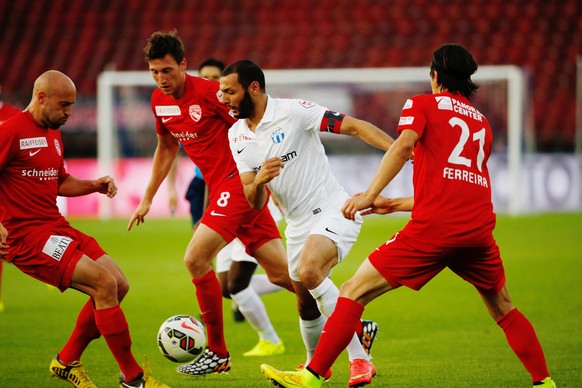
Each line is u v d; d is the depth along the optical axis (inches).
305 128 887.7
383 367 1021.8
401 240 787.4
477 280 812.0
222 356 963.3
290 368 1038.4
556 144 3218.5
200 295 953.5
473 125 796.6
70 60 3804.1
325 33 3831.2
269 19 3892.7
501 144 3048.7
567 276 1752.0
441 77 813.2
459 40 3754.9
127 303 1544.0
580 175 3036.4
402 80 3063.5
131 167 3058.6
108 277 836.0
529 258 2001.7
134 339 1222.3
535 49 3713.1
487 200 796.6
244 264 1102.4
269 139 885.2
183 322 909.8
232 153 914.1
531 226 2630.4
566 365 999.6
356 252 2180.1
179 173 3021.7
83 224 2869.1
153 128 3058.6
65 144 3159.5
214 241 961.5
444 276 1888.5
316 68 3698.3
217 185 1002.7
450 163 780.6
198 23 3902.6
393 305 1514.5
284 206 913.5
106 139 3036.4
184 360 909.2
